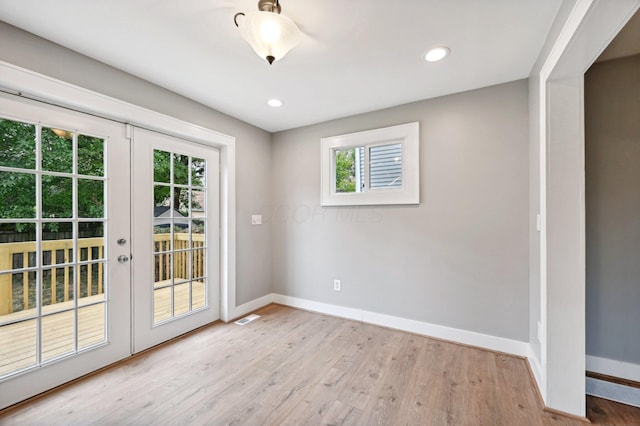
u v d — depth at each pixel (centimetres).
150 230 242
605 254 203
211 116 285
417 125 269
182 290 270
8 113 166
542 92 172
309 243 338
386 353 235
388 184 293
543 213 173
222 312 304
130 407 169
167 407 169
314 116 310
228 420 160
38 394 178
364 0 144
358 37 175
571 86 164
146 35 172
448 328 258
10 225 170
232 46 184
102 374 203
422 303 270
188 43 181
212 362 221
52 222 186
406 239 278
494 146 238
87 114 202
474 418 162
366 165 302
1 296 167
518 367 213
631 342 198
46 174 183
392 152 292
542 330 176
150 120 231
